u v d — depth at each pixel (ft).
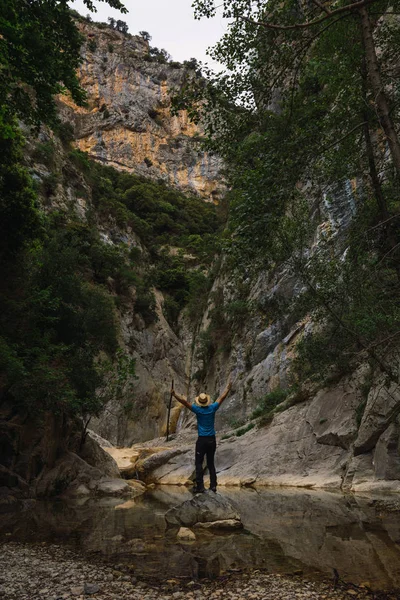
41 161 196.75
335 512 29.45
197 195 379.14
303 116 28.43
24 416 46.98
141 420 157.79
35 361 50.19
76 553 18.92
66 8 44.62
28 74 44.19
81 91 48.37
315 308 47.16
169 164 383.86
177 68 430.61
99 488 49.70
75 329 61.62
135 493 50.11
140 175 359.66
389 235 33.06
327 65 31.71
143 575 15.67
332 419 57.77
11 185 64.34
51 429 51.34
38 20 43.70
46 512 33.37
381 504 32.35
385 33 32.42
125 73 404.77
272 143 27.58
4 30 39.86
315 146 27.61
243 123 28.40
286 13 26.50
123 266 205.46
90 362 60.18
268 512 30.50
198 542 20.72
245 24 26.91
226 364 136.77
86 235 186.09
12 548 20.07
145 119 387.96
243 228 26.71
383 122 24.26
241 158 28.58
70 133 237.86
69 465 52.54
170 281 244.63
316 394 64.75
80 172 231.91
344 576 14.94
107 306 67.92
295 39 26.63
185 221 318.45
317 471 52.75
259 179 26.37
